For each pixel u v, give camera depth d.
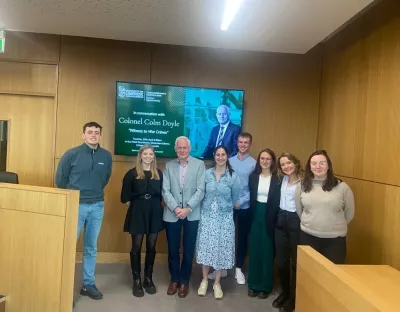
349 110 3.71
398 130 2.86
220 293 3.40
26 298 2.40
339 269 1.80
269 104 4.43
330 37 4.20
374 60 3.27
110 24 3.59
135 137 4.23
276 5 2.91
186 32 3.71
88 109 4.26
